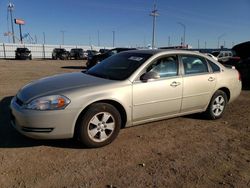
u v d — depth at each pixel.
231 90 6.39
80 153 4.31
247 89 10.78
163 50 5.47
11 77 13.73
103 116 4.50
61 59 44.00
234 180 3.66
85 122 4.34
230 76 6.34
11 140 4.70
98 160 4.11
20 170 3.75
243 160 4.27
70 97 4.24
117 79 4.83
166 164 4.05
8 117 5.93
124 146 4.64
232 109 7.32
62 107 4.18
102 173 3.74
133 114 4.83
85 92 4.35
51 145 4.55
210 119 6.20
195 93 5.64
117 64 5.34
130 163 4.05
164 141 4.92
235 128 5.76
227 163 4.14
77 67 23.48
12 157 4.10
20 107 4.27
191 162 4.14
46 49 55.50
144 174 3.75
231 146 4.80
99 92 4.43
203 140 5.04
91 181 3.53
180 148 4.65
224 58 19.06
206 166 4.03
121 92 4.62
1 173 3.65
